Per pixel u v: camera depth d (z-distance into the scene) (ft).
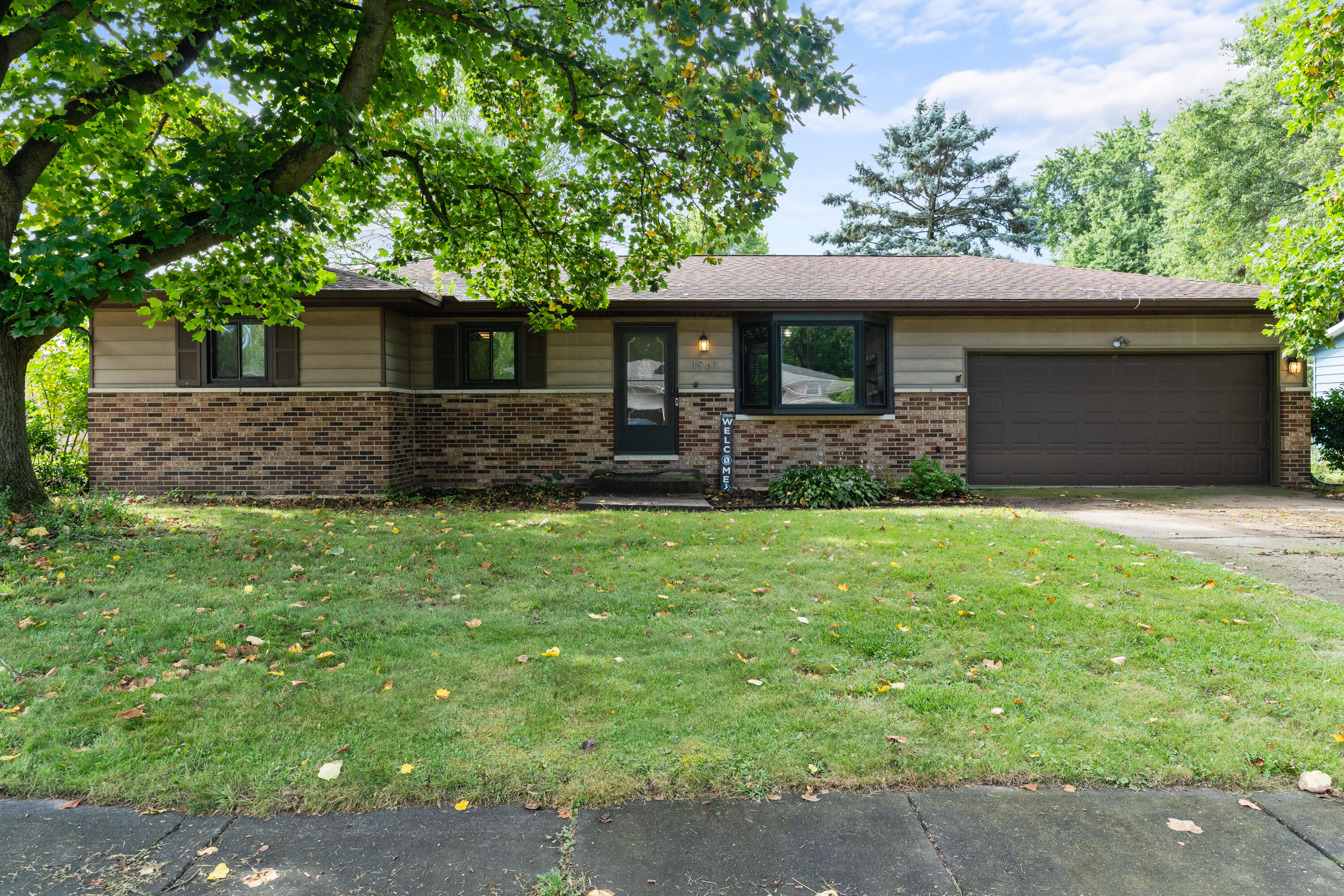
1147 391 38.52
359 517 27.04
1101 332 38.06
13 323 21.90
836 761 9.19
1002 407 38.65
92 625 14.10
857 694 11.32
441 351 37.93
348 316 34.65
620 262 37.14
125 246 20.93
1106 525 26.30
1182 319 37.99
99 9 19.62
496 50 28.17
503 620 14.90
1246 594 16.56
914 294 37.04
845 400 36.99
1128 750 9.48
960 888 7.00
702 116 20.39
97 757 9.25
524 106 29.55
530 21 24.41
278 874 7.18
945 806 8.38
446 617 14.97
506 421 37.93
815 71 18.25
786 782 8.78
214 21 22.11
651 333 38.27
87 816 8.16
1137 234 110.73
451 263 33.91
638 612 15.49
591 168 29.63
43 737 9.71
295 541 21.70
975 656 12.82
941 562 19.49
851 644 13.42
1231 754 9.35
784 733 9.91
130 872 7.20
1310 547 21.89
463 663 12.44
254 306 30.63
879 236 110.83
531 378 37.99
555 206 31.22
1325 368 53.11
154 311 29.07
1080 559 19.84
